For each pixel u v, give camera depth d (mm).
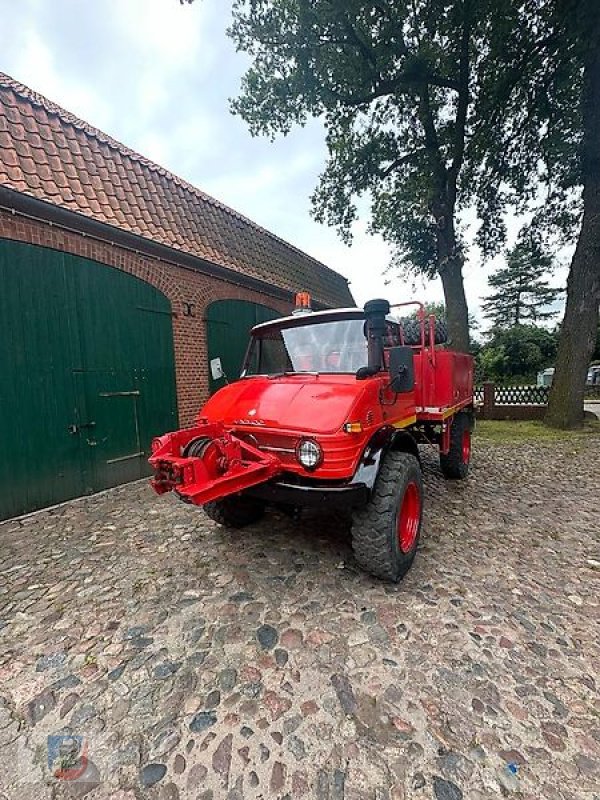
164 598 2975
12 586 3223
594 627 2596
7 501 4797
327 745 1784
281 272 10312
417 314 4480
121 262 6176
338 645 2410
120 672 2252
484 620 2646
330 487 2758
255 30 9367
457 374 5324
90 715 1976
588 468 6695
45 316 5188
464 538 3941
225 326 8391
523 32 9641
